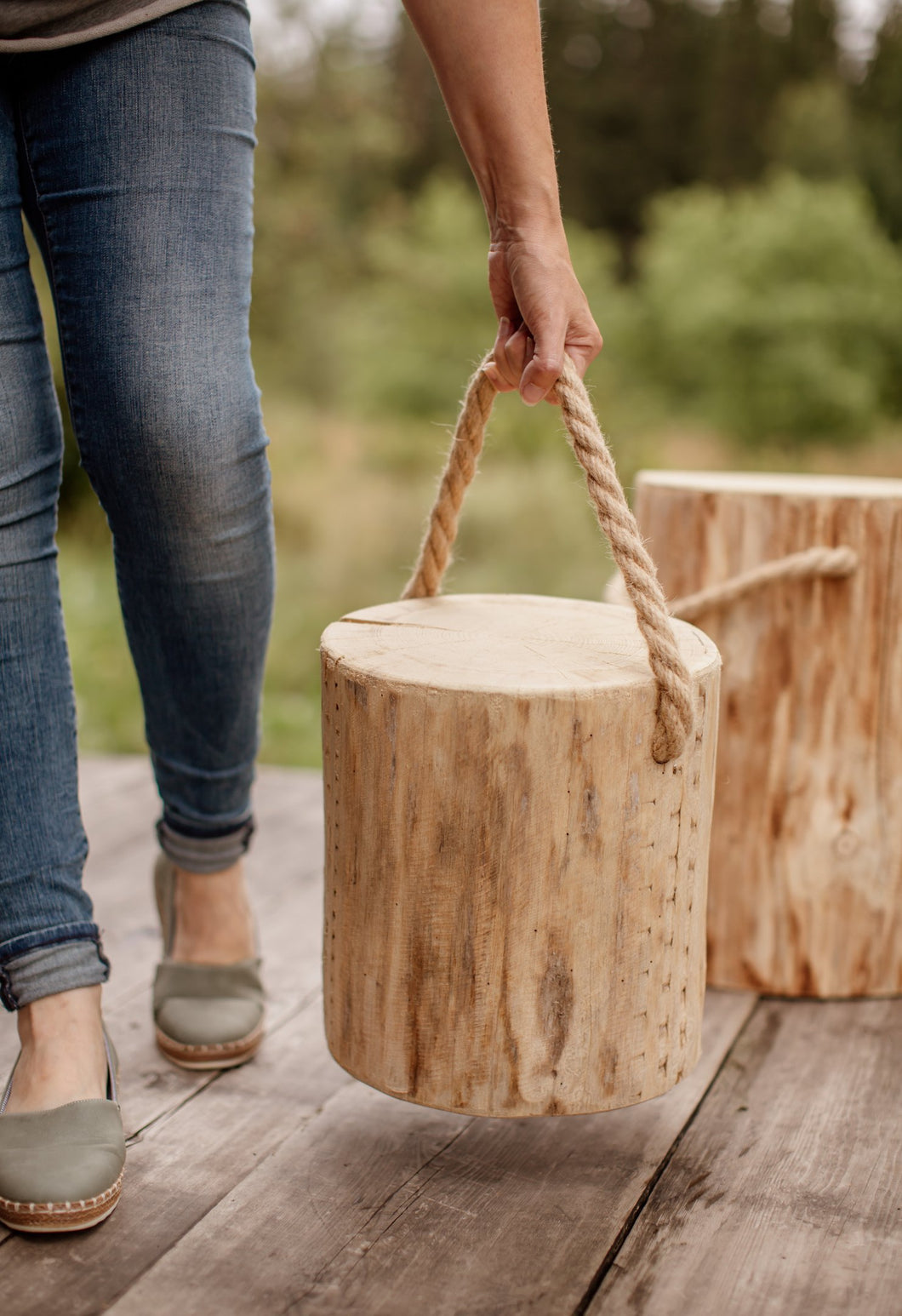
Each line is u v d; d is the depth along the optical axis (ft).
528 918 2.75
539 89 3.00
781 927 4.12
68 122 2.90
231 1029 3.51
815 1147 3.18
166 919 3.75
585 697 2.65
